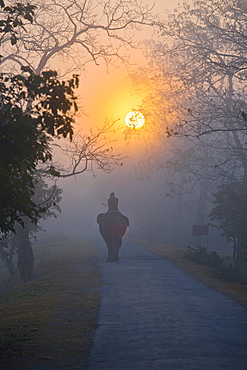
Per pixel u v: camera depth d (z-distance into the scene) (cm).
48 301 2892
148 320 2197
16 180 1972
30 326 2203
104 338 1902
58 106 1797
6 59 5272
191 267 4869
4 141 1770
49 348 1798
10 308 2842
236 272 5197
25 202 1997
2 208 2016
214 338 1842
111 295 2991
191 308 2520
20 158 1839
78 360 1625
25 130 1755
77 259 5809
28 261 5412
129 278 3841
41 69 5247
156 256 6056
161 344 1753
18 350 1788
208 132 4047
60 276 4212
